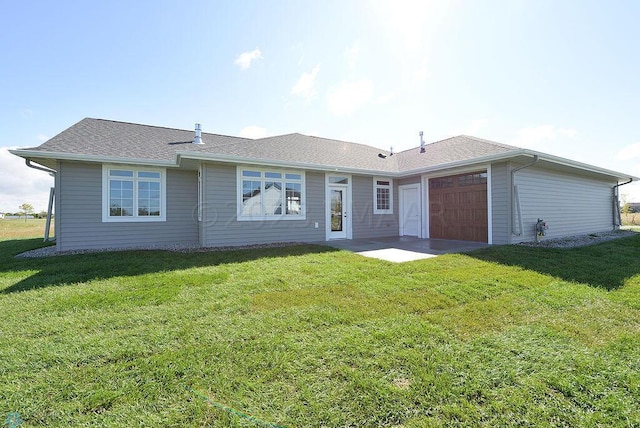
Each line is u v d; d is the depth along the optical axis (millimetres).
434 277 4992
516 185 8688
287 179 9938
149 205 9344
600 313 3424
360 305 3691
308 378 2176
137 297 3963
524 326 3078
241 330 2984
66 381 2133
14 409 1854
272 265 6047
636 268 5547
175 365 2328
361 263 6199
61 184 8133
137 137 10422
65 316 3334
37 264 6094
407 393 1990
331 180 10922
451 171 10203
